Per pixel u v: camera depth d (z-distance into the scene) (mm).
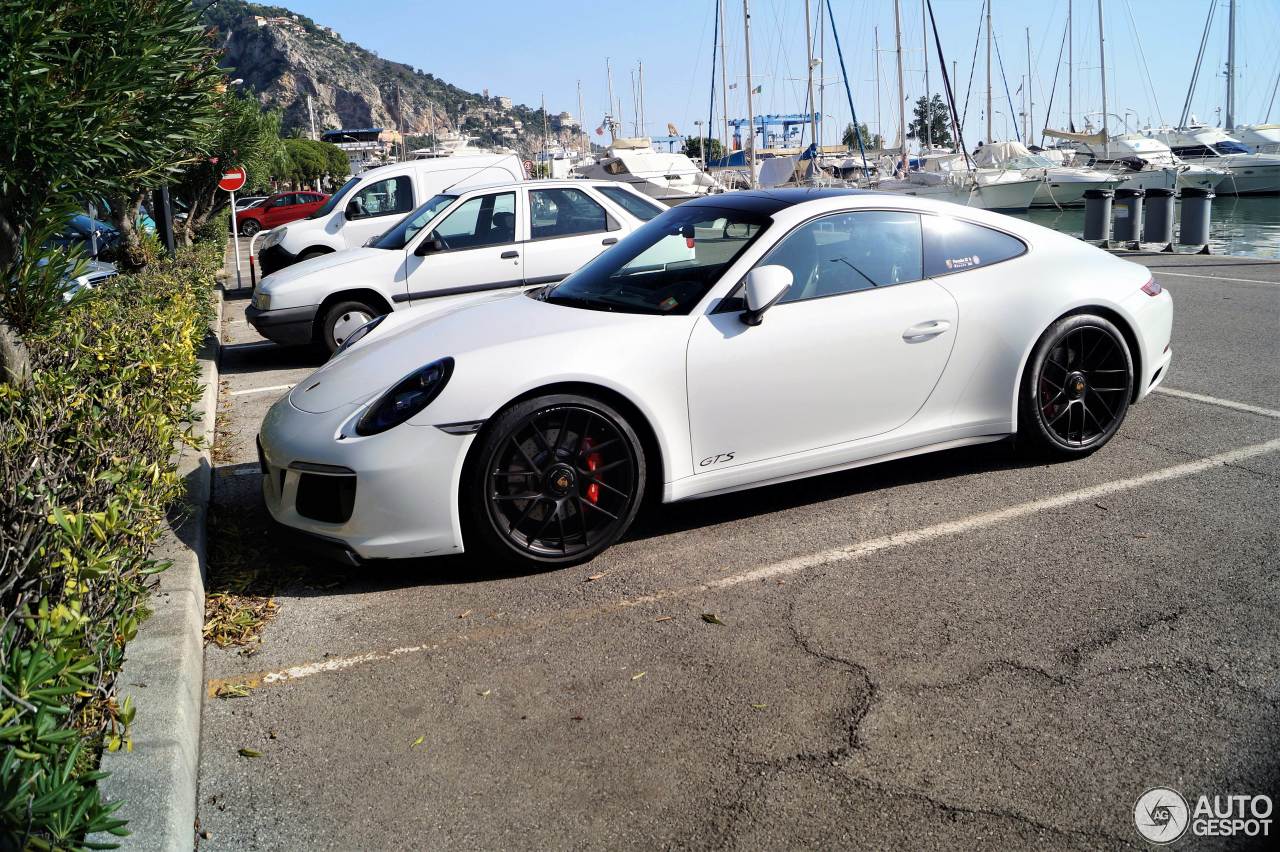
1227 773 2412
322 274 8539
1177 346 7297
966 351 4406
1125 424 5371
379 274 8602
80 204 4328
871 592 3514
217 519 4477
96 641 2350
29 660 1778
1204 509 4098
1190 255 13516
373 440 3611
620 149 39688
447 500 3633
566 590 3668
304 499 3779
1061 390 4645
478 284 8703
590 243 8867
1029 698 2787
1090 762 2484
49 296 3982
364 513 3615
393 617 3512
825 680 2939
